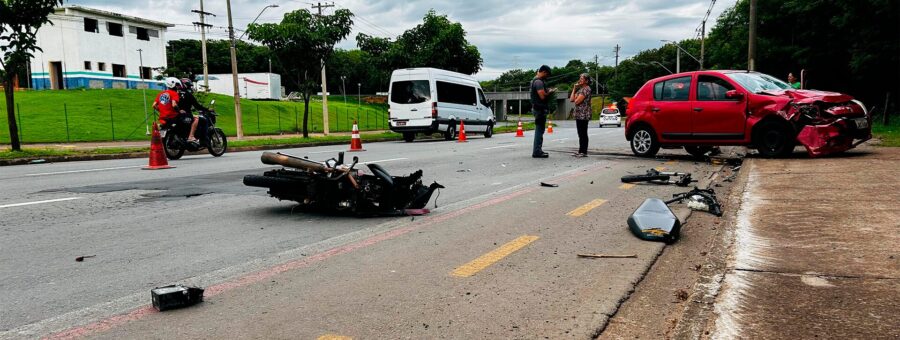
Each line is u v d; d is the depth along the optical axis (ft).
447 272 13.16
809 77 121.08
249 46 347.56
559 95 353.92
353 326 10.05
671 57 342.85
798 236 14.87
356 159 20.31
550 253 14.76
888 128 69.05
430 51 166.71
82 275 13.21
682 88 38.91
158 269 13.69
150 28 199.11
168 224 18.79
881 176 24.39
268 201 23.26
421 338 9.52
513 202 22.54
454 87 81.00
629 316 10.59
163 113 43.88
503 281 12.48
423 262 14.02
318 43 77.92
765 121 34.73
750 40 67.46
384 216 19.97
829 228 15.47
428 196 20.92
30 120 92.84
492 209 21.08
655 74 343.05
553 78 522.47
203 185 27.81
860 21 86.69
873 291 10.61
